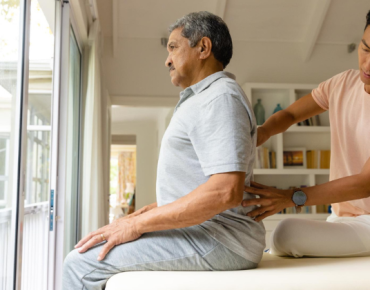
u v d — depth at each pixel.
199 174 1.25
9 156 1.54
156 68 4.79
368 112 1.55
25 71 1.70
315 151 4.87
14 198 1.62
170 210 1.17
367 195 1.36
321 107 1.86
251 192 1.30
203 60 1.41
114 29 4.54
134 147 14.95
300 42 4.98
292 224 1.45
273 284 1.08
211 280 1.10
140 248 1.22
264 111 4.78
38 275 2.76
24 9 1.71
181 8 4.59
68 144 2.93
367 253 1.45
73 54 3.11
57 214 2.54
